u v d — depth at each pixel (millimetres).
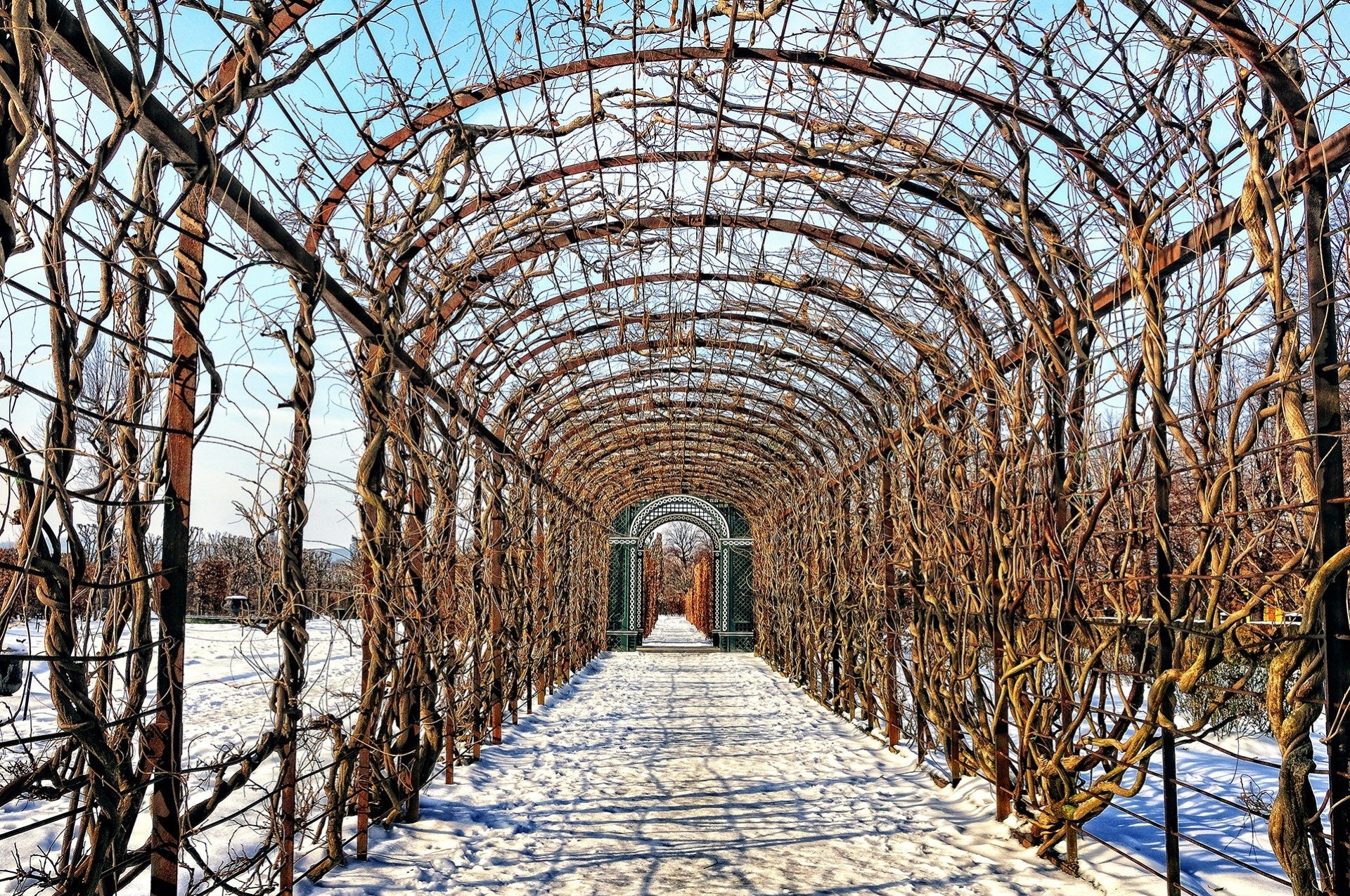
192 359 2389
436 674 4633
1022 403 3994
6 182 1690
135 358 2316
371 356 3848
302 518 3055
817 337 6125
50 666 1920
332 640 3479
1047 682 4227
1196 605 2865
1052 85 3211
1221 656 2670
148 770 2289
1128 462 3168
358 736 3682
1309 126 2285
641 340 6809
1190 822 4332
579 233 4773
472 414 5520
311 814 4133
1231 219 2541
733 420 10180
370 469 3770
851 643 7977
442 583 4699
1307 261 2295
